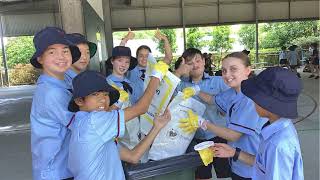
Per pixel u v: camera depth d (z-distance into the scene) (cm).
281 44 3044
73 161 162
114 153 169
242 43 3039
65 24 643
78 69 240
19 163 468
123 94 220
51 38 182
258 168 154
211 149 191
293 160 140
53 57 183
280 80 141
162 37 296
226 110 230
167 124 199
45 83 181
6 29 1834
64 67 186
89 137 157
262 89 145
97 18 1077
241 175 209
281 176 139
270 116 149
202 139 267
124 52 314
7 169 447
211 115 266
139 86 326
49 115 177
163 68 193
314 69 1438
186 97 203
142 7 1778
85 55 242
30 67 2139
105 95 172
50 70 184
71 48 207
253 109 191
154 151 199
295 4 1808
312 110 707
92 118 158
